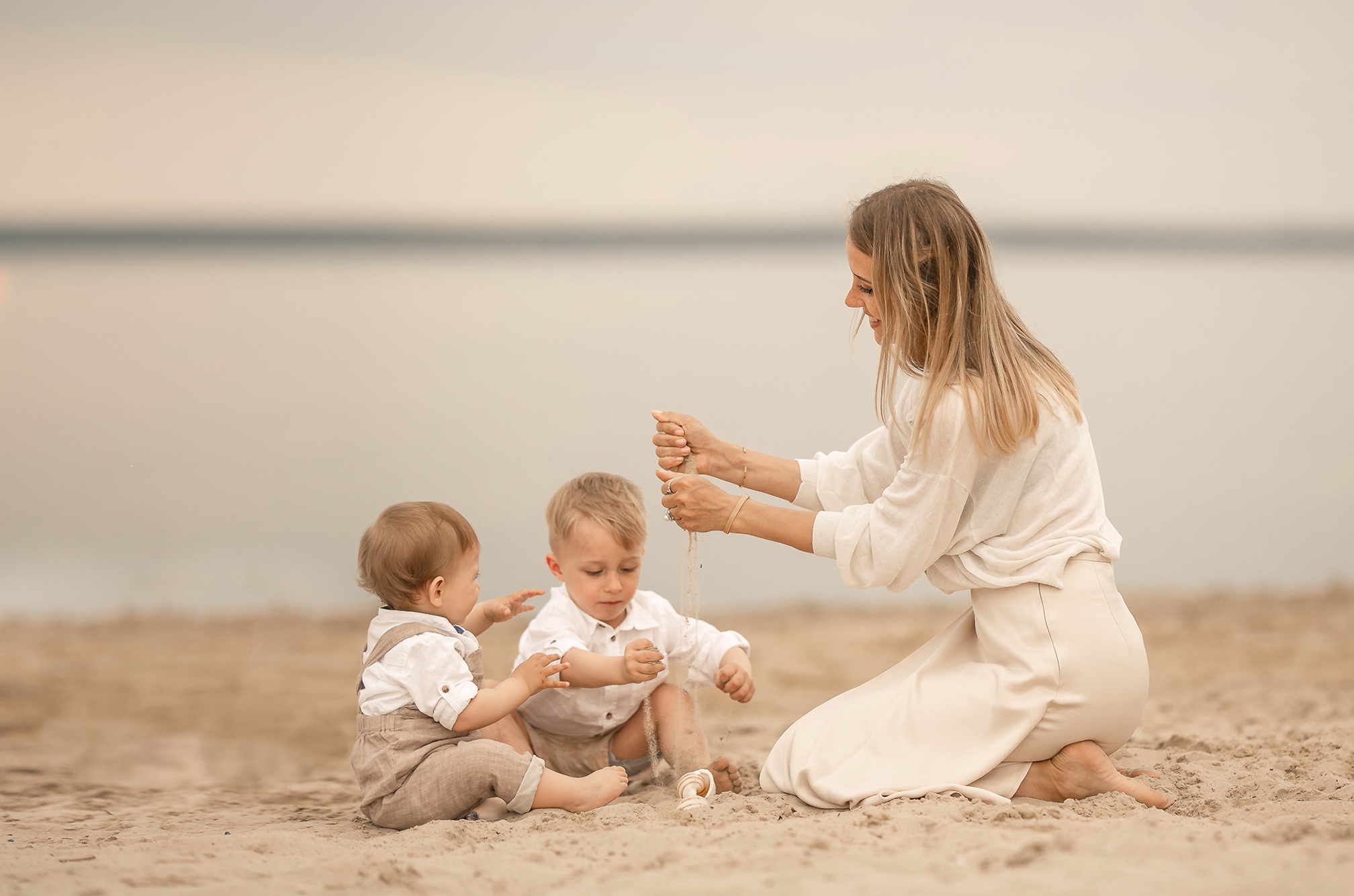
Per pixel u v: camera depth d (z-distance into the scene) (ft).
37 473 30.89
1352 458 33.86
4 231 189.37
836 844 7.36
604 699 10.34
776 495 10.98
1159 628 20.29
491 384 45.09
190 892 6.82
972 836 7.32
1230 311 68.95
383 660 9.55
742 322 66.64
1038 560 9.07
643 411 38.68
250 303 79.46
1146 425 38.22
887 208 9.50
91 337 60.44
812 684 17.30
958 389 8.98
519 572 21.62
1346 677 16.70
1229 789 9.61
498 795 9.25
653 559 25.29
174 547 24.67
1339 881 6.01
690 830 8.09
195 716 15.34
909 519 9.12
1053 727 8.91
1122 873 6.37
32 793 11.64
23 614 20.59
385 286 97.04
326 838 8.87
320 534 25.63
